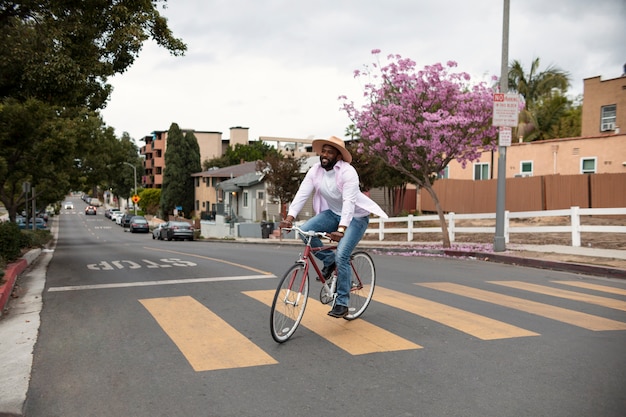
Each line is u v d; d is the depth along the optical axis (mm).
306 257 5594
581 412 3652
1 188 36031
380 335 5645
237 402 3930
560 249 13594
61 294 8461
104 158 43438
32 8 11648
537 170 23578
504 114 13727
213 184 62406
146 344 5418
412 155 15594
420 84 14875
